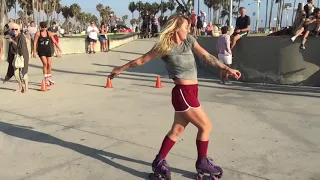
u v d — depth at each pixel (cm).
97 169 398
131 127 558
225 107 700
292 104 727
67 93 867
